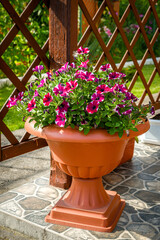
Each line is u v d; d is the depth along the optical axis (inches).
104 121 81.1
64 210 91.5
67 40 105.1
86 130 78.2
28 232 92.7
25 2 237.9
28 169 140.4
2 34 238.2
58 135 80.4
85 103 82.3
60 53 107.7
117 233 86.5
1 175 133.4
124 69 323.3
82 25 275.6
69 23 103.7
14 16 104.3
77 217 89.8
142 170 131.6
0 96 241.4
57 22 105.3
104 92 79.0
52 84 86.7
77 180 94.0
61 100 80.5
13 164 146.3
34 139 119.0
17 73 249.3
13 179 129.5
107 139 79.0
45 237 88.9
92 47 265.0
